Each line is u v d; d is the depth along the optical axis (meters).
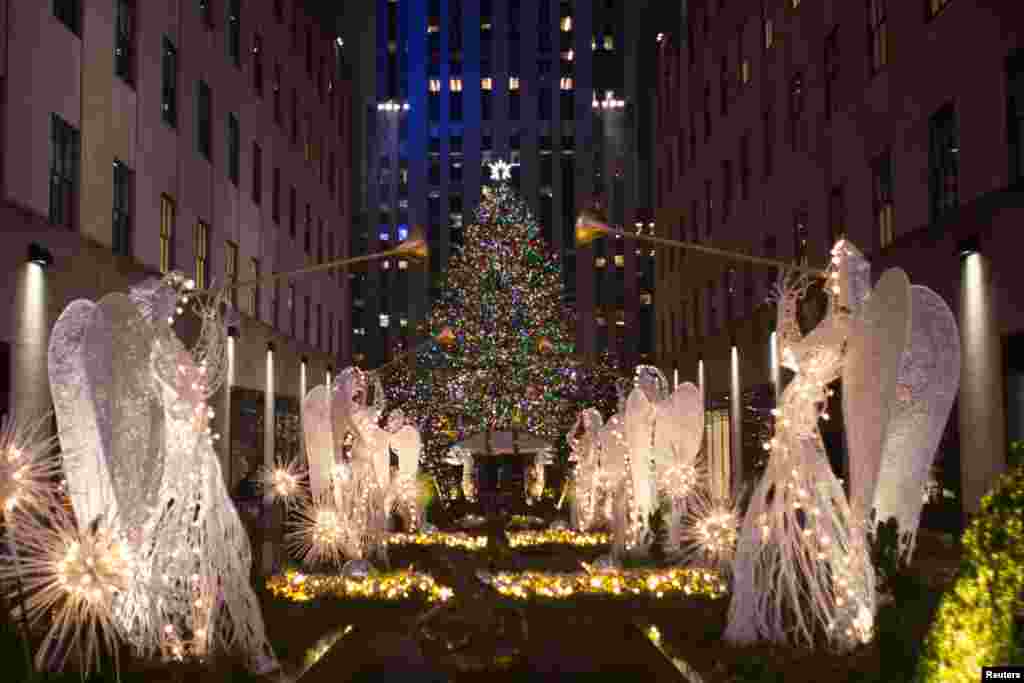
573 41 80.00
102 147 20.33
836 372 9.14
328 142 50.50
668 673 8.73
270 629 10.34
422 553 18.80
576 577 13.96
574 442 24.88
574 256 77.06
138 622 8.12
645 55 64.50
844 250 9.26
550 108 79.56
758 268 31.05
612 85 79.50
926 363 8.48
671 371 44.31
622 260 76.31
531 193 78.31
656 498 16.64
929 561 10.52
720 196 36.34
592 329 74.94
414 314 76.44
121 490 7.40
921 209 18.59
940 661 4.99
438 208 78.62
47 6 17.83
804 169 26.42
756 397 30.64
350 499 16.22
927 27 18.22
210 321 9.58
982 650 4.82
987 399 15.63
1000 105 15.35
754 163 31.69
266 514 16.55
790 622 8.88
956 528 16.39
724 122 35.81
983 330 15.76
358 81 78.88
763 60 30.78
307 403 14.85
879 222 21.02
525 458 41.44
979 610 4.86
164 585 8.17
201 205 28.03
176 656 8.03
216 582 8.57
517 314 42.12
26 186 16.80
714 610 10.98
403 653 11.26
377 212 78.56
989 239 15.60
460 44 80.19
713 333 36.94
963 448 16.34
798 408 9.06
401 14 80.75
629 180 77.12
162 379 8.53
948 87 17.28
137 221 22.47
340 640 10.06
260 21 35.97
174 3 25.56
